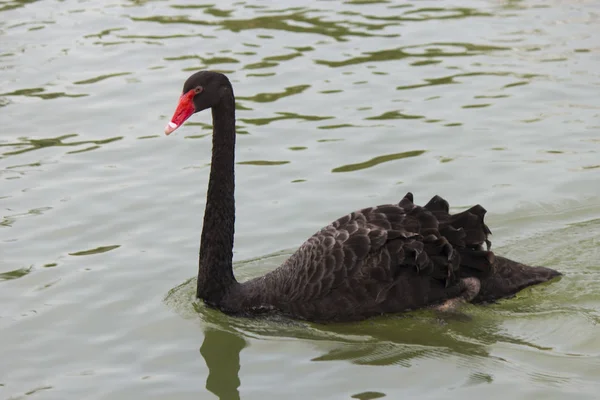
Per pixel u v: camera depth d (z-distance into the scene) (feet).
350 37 67.67
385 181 49.19
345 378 33.65
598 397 31.48
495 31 67.77
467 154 51.65
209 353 35.83
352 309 36.73
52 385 33.76
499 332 35.96
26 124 56.70
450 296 37.29
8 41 68.28
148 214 46.80
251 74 62.03
